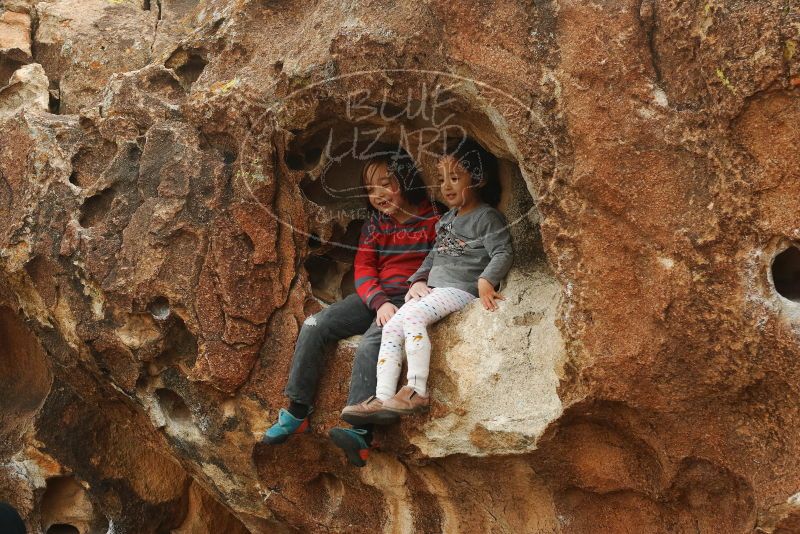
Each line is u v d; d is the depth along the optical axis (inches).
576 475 129.7
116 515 178.4
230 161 145.2
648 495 126.9
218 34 152.6
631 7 119.3
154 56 190.1
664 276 115.2
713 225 111.6
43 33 198.7
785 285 114.2
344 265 157.0
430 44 127.9
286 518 151.3
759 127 108.7
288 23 150.3
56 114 179.0
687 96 115.4
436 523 144.3
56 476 180.2
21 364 193.2
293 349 143.6
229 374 143.3
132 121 153.7
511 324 132.3
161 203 145.9
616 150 117.6
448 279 137.0
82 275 150.3
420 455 136.2
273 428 139.3
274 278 143.8
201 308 143.5
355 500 149.6
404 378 134.6
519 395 129.3
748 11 108.1
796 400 109.9
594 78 119.2
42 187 155.9
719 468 118.3
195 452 152.6
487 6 125.3
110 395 161.0
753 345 110.3
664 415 118.5
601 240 119.9
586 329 121.0
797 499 108.7
